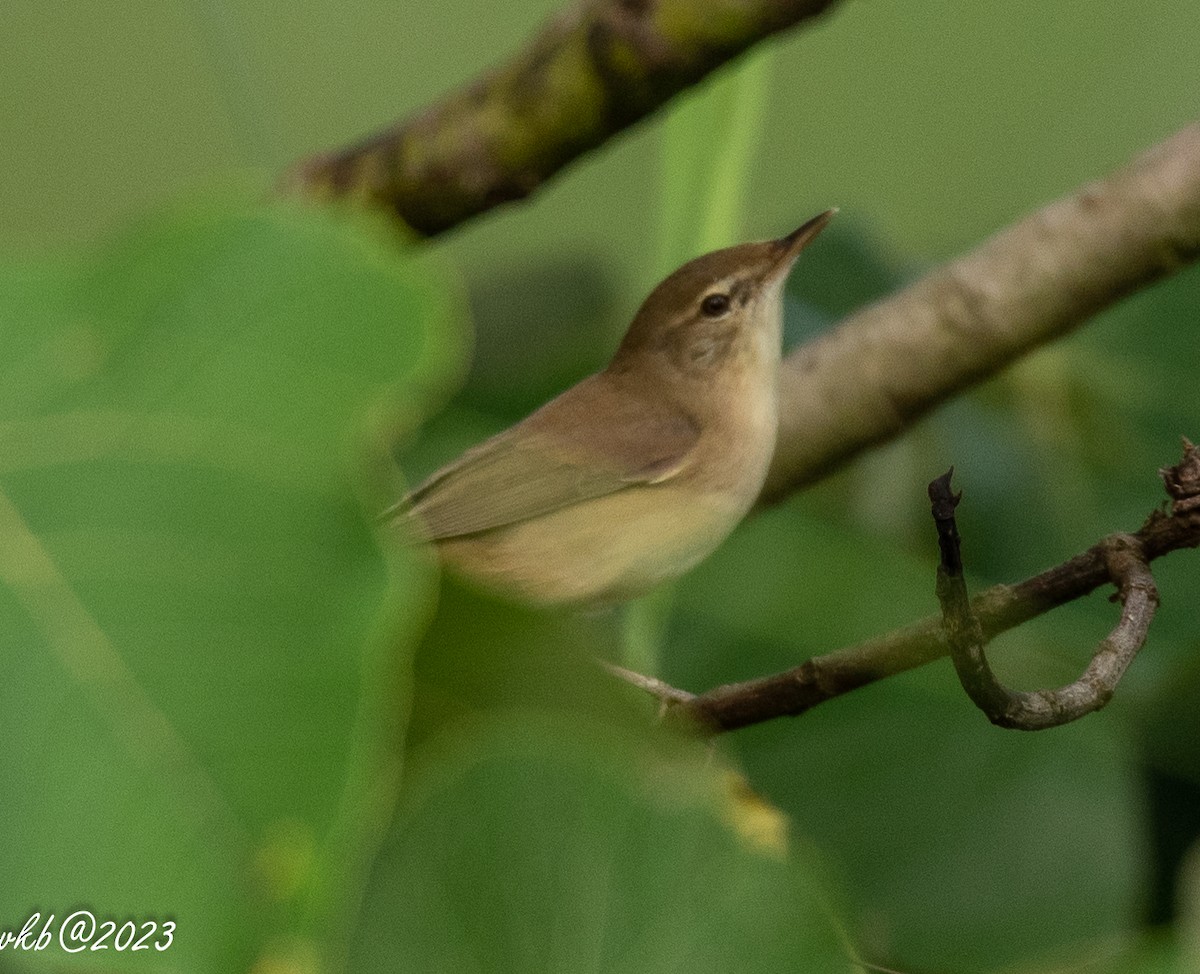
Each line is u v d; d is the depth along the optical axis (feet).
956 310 11.11
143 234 4.68
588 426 11.26
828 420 11.14
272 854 4.10
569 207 11.32
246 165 10.95
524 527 11.23
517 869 5.84
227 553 4.44
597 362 11.25
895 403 11.12
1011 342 11.10
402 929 5.67
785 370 11.15
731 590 11.09
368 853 4.97
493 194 10.95
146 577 4.40
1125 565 10.90
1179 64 11.44
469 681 6.40
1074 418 11.18
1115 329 11.19
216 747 4.20
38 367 4.56
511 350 11.25
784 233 11.43
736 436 11.25
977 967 10.96
